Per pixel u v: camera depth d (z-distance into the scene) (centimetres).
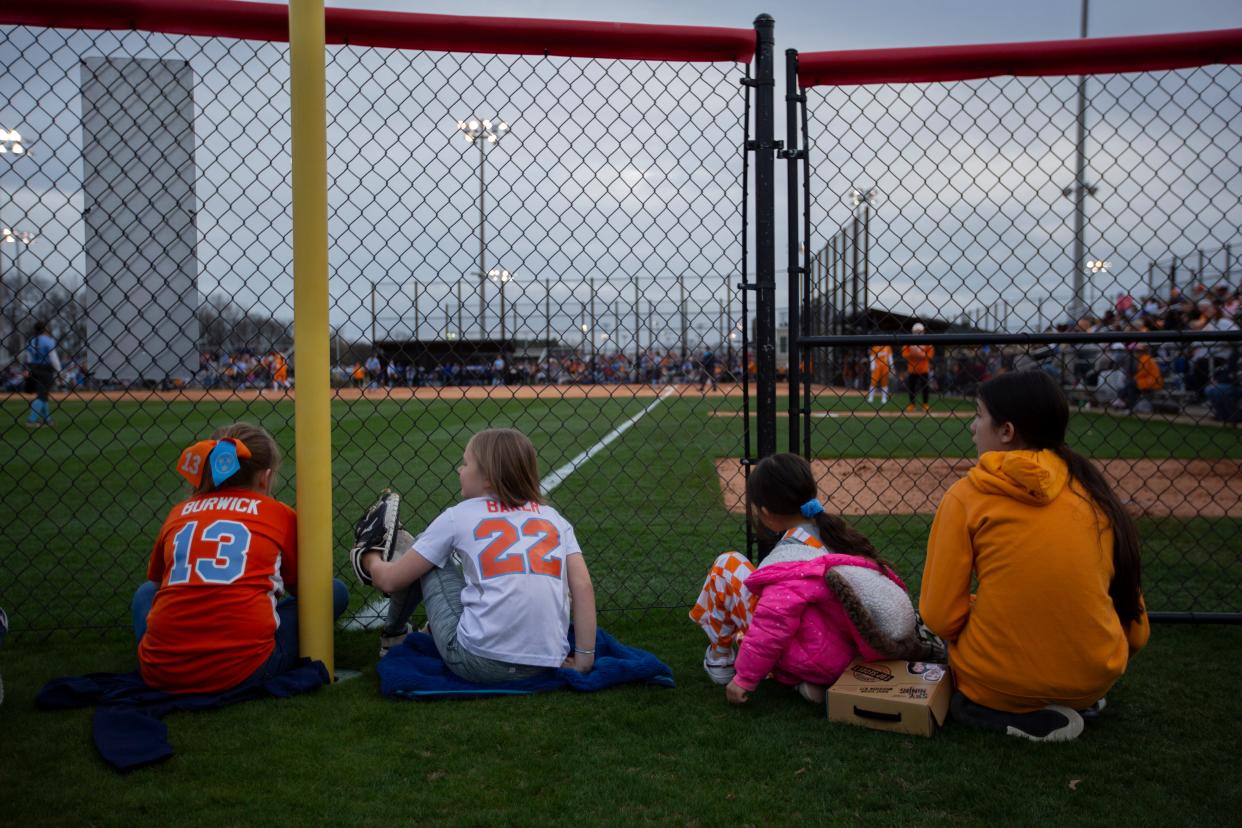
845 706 223
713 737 215
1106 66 304
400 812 175
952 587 218
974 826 171
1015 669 211
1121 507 212
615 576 393
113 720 212
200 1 269
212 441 249
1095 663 204
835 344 292
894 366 1656
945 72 307
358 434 1188
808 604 232
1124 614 216
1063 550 204
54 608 340
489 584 243
